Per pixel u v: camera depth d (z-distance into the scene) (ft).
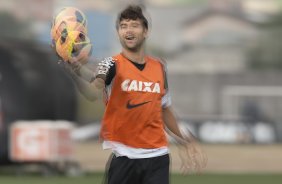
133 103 54.65
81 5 590.14
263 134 336.29
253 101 415.64
